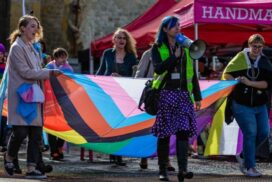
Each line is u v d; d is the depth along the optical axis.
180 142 8.52
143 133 10.16
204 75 17.62
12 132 9.02
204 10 12.80
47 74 8.77
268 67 10.10
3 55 13.77
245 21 12.91
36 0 23.17
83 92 10.14
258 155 12.59
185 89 8.59
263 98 10.08
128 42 11.46
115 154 10.12
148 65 10.95
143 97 8.91
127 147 10.16
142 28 16.16
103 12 24.78
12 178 8.91
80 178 9.27
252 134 9.99
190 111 8.53
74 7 24.28
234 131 10.83
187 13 13.28
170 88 8.56
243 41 16.44
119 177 9.54
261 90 10.05
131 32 16.19
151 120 10.14
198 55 8.36
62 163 11.90
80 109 10.09
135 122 10.17
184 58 8.61
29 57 8.90
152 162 12.55
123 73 11.37
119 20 25.05
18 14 22.81
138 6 25.34
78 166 11.34
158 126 8.58
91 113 10.12
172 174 10.27
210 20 12.81
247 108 10.05
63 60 12.66
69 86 10.09
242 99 10.02
